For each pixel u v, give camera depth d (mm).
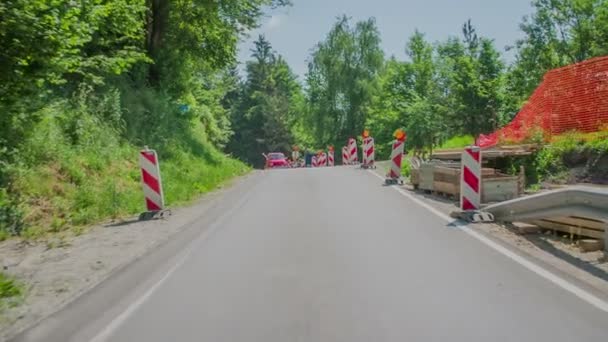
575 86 14867
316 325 4484
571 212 7211
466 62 35656
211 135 35688
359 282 5730
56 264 6965
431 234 8336
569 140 13656
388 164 27625
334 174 21781
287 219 10188
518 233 8320
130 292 5633
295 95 96062
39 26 9109
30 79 9867
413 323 4484
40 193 10906
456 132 37938
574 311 4695
